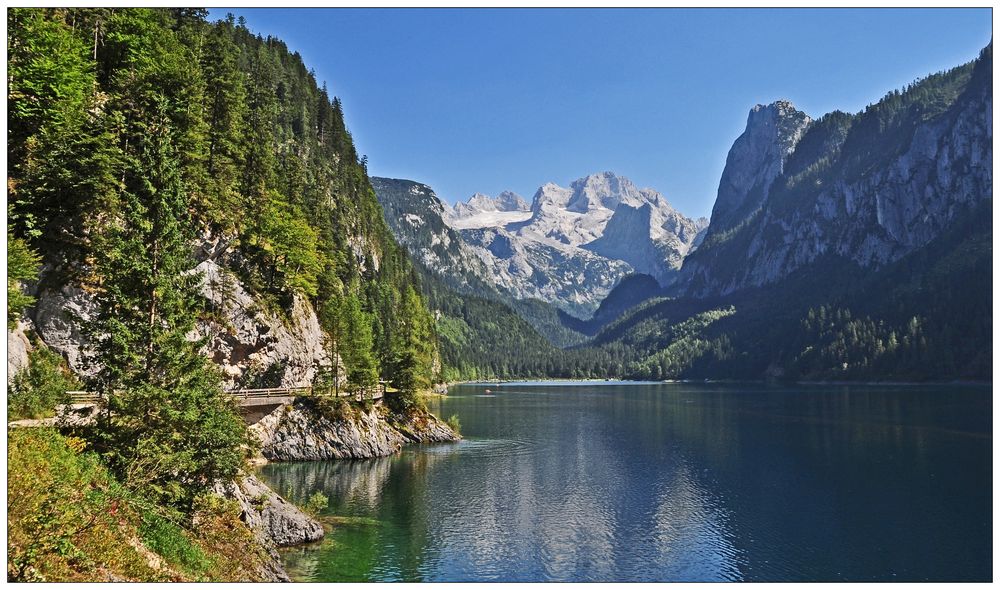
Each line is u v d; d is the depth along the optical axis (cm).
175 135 6556
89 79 5706
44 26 5219
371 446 8119
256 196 9181
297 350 8681
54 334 4894
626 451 9019
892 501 6219
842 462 8112
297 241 9025
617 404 17512
